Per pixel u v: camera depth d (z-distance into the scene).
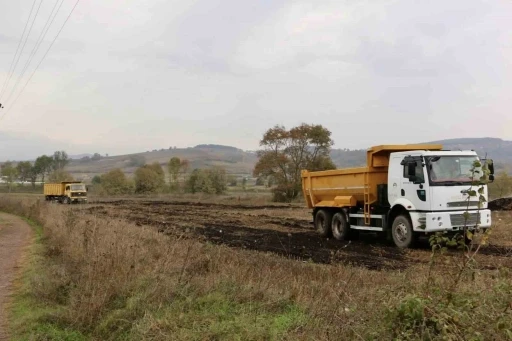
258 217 31.23
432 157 15.19
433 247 5.61
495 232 18.05
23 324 7.96
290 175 56.78
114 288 8.52
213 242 17.14
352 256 14.02
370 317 5.46
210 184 70.69
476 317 4.81
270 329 6.39
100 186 78.38
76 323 7.87
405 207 15.59
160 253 10.91
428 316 4.78
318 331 5.89
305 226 24.84
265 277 8.82
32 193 95.38
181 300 7.98
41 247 16.84
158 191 75.88
